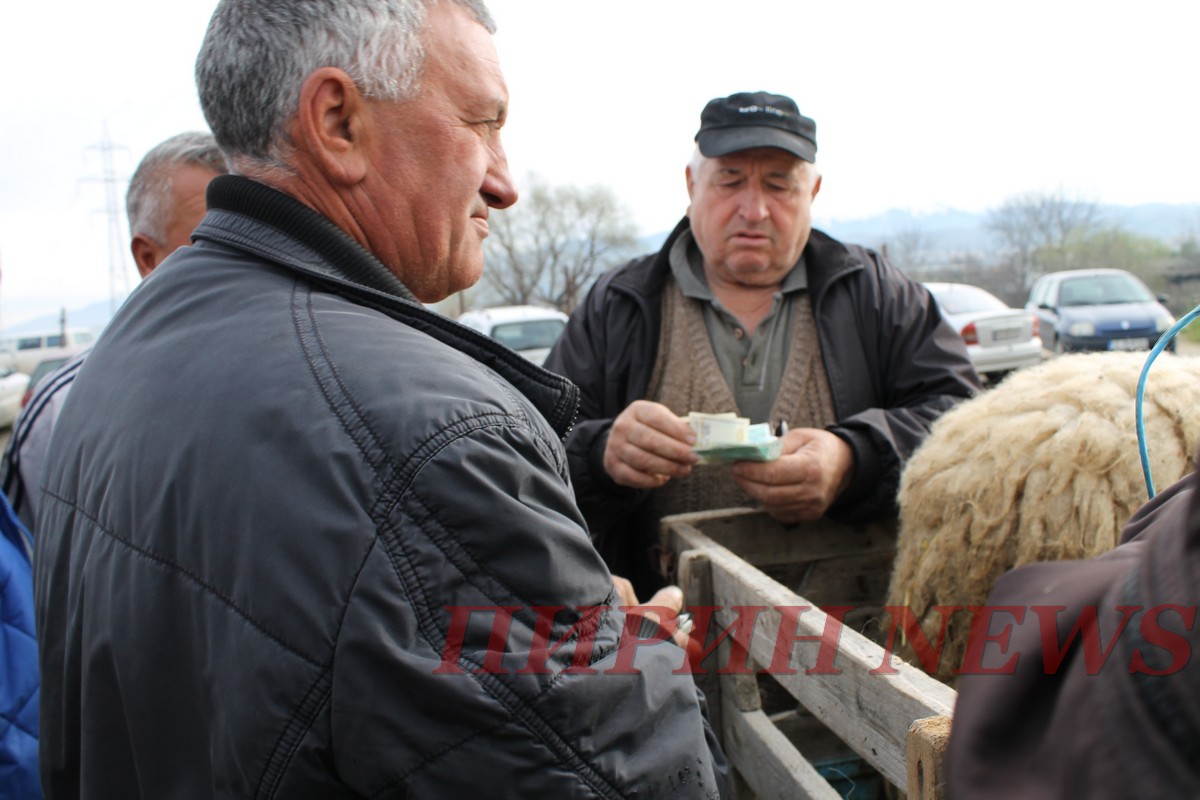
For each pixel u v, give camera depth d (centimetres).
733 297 228
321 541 80
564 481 101
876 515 198
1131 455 121
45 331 2738
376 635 77
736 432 183
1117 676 48
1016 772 51
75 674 98
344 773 79
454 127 105
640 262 241
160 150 198
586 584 90
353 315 94
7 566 146
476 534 82
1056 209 3306
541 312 1408
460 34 106
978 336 1059
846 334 221
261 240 100
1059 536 125
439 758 79
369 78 99
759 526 199
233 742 81
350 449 82
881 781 168
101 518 95
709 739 112
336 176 101
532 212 4278
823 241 229
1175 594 46
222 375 89
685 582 163
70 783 103
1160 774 44
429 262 110
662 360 230
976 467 135
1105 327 1193
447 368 90
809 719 170
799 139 211
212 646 83
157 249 199
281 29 98
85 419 102
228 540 83
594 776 85
